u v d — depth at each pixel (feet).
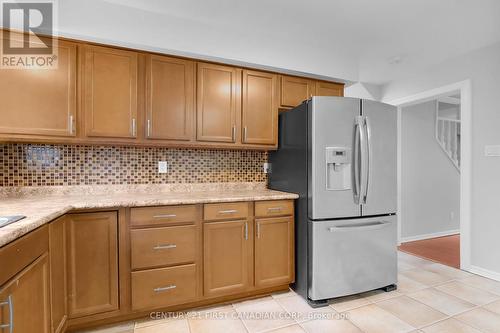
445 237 13.89
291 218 7.61
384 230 7.63
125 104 6.80
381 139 7.52
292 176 7.88
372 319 6.28
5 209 4.79
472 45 8.57
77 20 6.20
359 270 7.30
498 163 8.27
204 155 8.64
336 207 7.07
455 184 14.58
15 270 3.37
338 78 9.05
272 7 6.68
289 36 8.18
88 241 5.64
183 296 6.44
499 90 8.27
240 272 7.00
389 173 7.67
